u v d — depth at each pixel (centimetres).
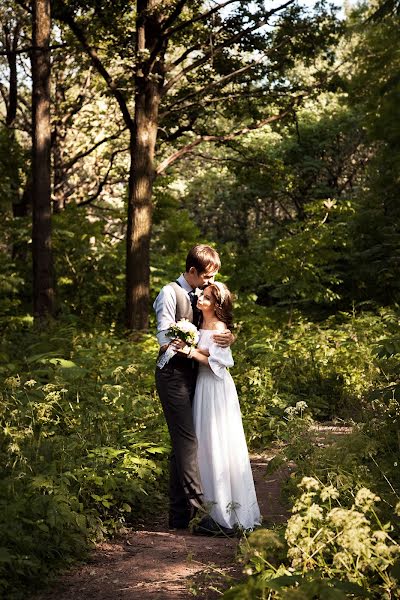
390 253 1739
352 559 335
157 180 1864
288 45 1648
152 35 1417
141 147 1430
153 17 1383
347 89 1739
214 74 1667
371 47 1762
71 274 1673
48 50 1379
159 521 564
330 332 1176
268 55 1628
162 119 1598
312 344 1114
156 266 1720
